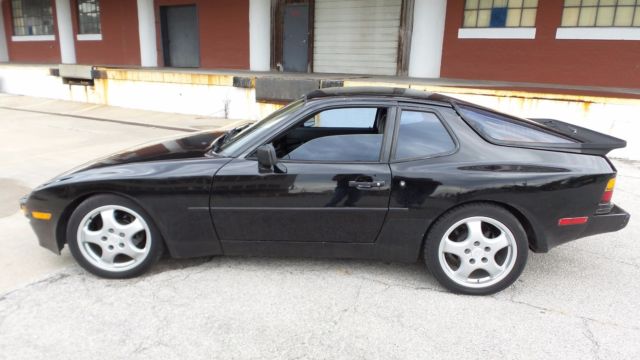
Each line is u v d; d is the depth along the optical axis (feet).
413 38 36.81
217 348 8.56
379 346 8.66
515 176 9.97
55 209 10.69
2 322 9.26
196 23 50.24
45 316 9.48
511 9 33.17
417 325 9.30
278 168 10.30
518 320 9.51
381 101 10.66
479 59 34.91
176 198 10.44
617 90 28.04
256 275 11.23
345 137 10.64
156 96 39.27
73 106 42.88
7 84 52.19
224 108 35.70
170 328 9.14
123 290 10.51
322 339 8.84
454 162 10.16
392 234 10.49
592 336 9.00
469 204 10.17
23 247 12.69
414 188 10.09
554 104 24.47
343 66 42.27
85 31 59.88
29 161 22.35
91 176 10.57
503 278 10.31
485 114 10.84
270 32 44.60
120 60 56.59
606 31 30.37
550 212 10.14
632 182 19.42
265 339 8.82
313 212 10.39
